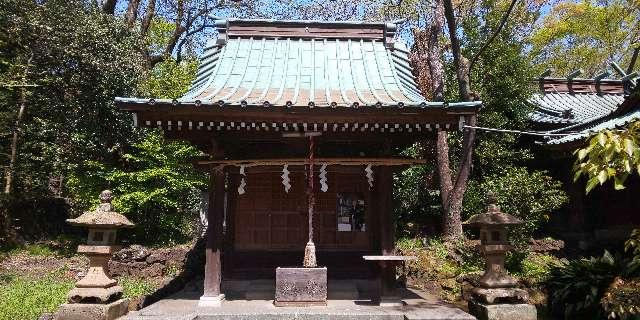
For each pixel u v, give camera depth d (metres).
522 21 19.77
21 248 13.92
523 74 14.89
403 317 7.01
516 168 12.86
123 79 14.00
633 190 11.57
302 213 9.39
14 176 14.88
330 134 8.05
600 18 27.44
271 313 7.01
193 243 13.55
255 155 8.20
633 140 4.25
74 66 13.91
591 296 7.73
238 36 10.50
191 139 8.02
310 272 7.65
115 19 15.10
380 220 7.96
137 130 14.23
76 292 6.97
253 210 9.37
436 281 11.07
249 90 8.40
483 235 7.99
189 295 9.06
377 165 7.93
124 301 7.56
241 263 9.12
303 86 8.82
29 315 8.10
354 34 10.62
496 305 7.29
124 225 7.36
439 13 14.62
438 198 14.83
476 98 13.15
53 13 13.59
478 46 15.23
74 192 14.47
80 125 14.05
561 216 14.20
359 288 9.08
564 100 17.89
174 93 15.92
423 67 16.78
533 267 11.11
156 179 13.73
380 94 8.45
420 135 8.11
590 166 4.32
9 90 14.67
